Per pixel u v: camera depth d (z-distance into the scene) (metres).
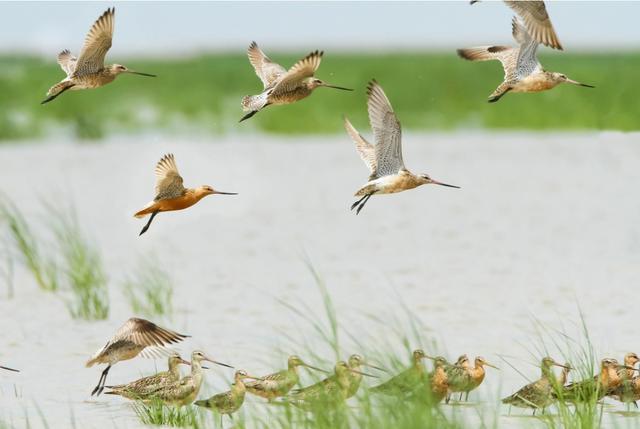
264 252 24.41
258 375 15.23
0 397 14.52
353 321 18.22
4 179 35.19
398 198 31.52
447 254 23.64
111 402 14.34
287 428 12.23
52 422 13.45
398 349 16.25
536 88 13.70
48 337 17.59
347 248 24.62
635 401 14.04
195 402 13.43
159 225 27.95
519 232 25.97
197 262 23.41
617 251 23.53
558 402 13.41
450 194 31.84
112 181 34.81
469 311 18.61
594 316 18.16
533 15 12.38
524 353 16.16
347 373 13.02
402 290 20.36
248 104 13.62
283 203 31.08
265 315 18.81
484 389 14.73
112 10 13.58
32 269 21.11
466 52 13.95
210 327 18.03
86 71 13.73
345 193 32.62
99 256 23.19
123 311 19.34
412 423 11.53
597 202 29.92
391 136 13.29
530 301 19.27
